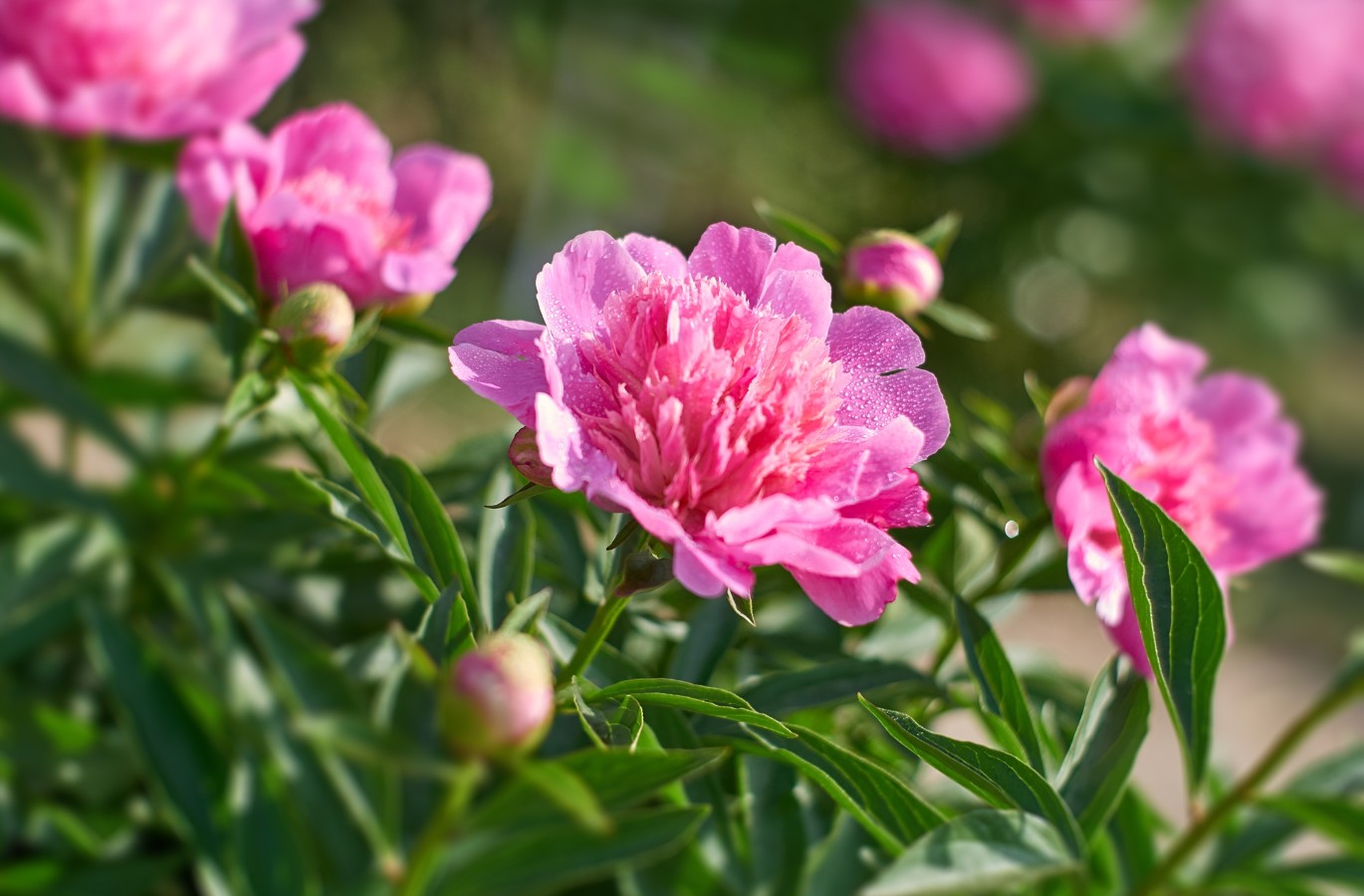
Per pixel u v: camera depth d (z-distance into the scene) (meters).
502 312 2.90
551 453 0.88
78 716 1.03
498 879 0.88
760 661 1.03
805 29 2.84
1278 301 2.95
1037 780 0.93
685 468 0.89
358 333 0.97
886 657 1.07
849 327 0.94
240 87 1.04
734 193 3.66
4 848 0.98
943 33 2.89
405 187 1.04
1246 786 1.01
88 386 1.10
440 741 0.88
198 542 1.05
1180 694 0.98
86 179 1.06
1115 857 1.04
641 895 0.95
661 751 0.89
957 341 3.37
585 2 2.14
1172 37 2.92
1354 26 2.71
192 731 0.98
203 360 1.12
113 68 1.03
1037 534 1.01
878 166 3.53
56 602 1.02
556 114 2.26
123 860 0.98
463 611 0.91
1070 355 3.47
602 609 0.92
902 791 0.93
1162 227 2.97
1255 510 1.03
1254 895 1.06
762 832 0.96
